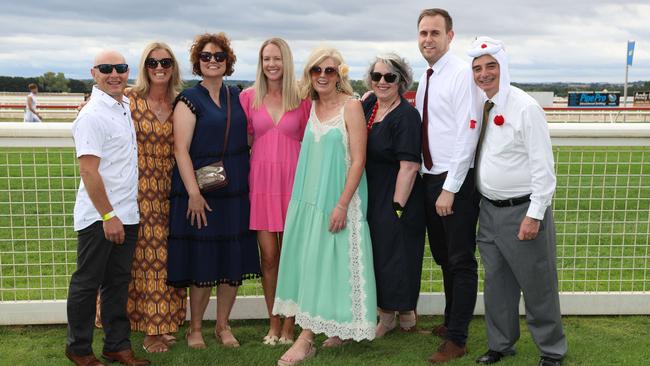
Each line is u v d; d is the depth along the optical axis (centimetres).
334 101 399
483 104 377
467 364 393
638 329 459
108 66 348
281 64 399
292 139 411
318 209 394
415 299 412
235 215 403
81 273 366
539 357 402
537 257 365
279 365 392
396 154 395
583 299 486
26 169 972
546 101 3291
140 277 405
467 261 398
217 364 393
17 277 515
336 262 396
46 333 453
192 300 421
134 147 370
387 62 386
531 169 350
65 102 3891
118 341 389
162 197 403
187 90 396
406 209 404
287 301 409
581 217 741
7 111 2627
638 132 463
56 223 736
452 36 412
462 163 378
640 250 636
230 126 398
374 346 428
